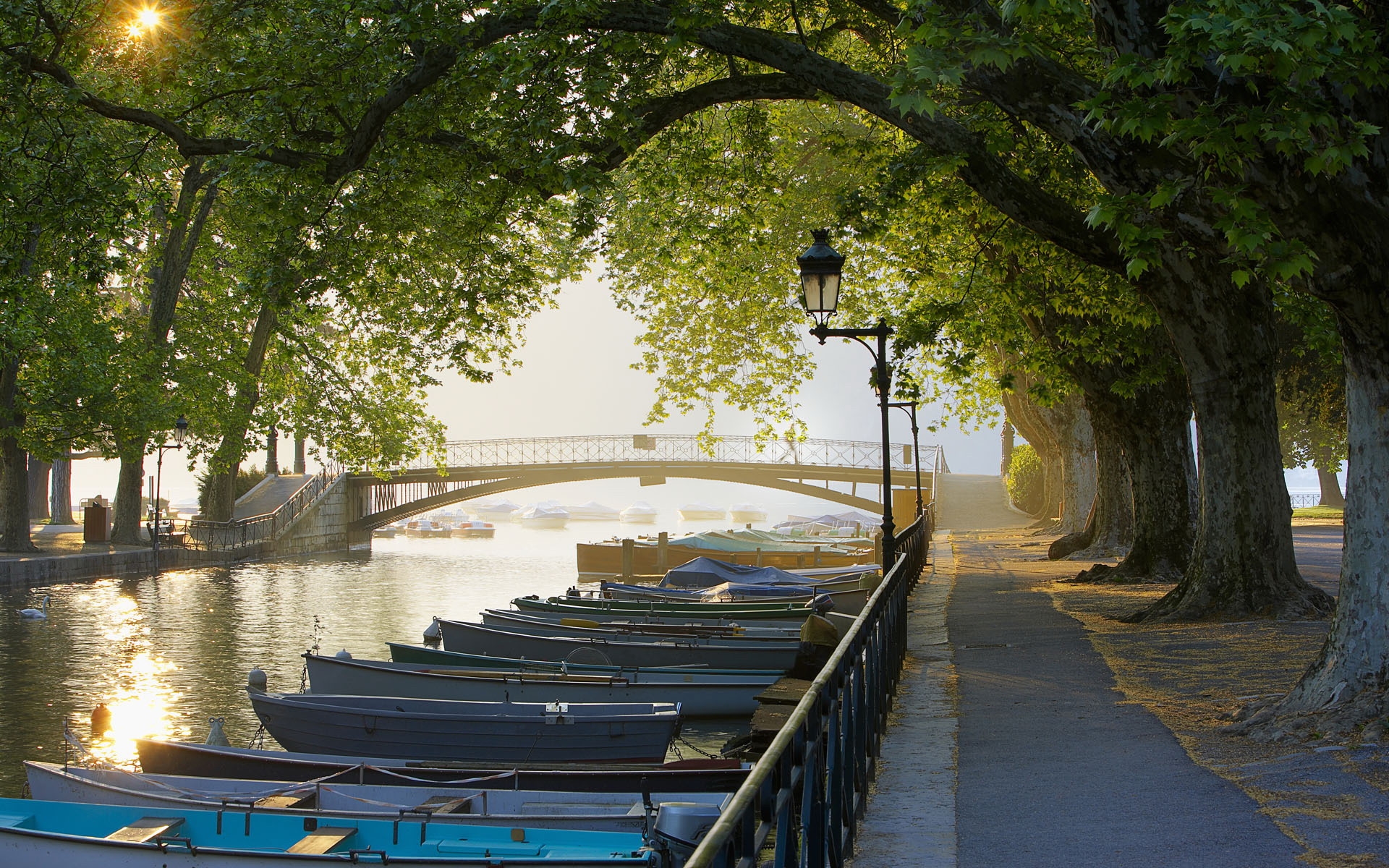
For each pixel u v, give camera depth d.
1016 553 35.50
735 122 20.19
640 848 8.71
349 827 9.46
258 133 15.95
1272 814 6.15
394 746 14.26
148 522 52.25
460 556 67.94
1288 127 6.79
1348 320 8.00
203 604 35.53
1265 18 6.45
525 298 20.23
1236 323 15.44
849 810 5.98
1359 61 7.08
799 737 4.54
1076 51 13.62
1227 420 15.64
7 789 14.15
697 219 21.88
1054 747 8.35
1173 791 6.81
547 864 8.25
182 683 21.84
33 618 30.56
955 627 16.86
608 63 15.72
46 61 15.77
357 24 15.44
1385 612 7.89
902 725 9.61
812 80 13.66
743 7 16.47
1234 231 7.23
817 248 14.53
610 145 15.47
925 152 15.55
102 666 23.69
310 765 11.91
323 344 49.03
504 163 15.25
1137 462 22.39
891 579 10.96
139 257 43.59
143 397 39.22
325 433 49.28
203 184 40.53
